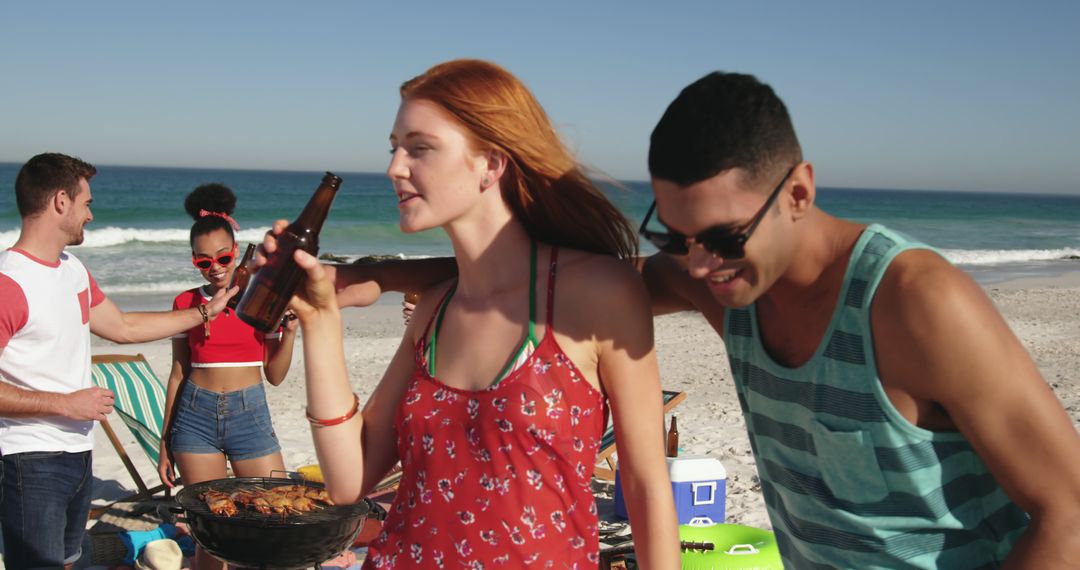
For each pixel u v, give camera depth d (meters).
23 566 3.77
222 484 3.93
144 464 7.06
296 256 1.87
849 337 1.59
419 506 1.89
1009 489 1.54
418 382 1.97
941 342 1.47
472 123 1.86
